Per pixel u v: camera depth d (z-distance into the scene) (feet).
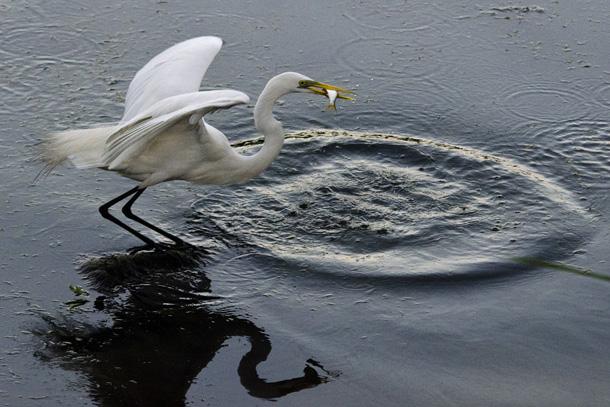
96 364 21.24
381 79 34.78
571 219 27.48
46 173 25.31
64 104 32.14
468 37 37.35
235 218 27.20
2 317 22.45
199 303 23.47
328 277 24.54
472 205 28.25
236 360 21.56
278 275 24.63
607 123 32.76
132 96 25.62
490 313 23.39
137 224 26.76
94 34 36.52
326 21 38.06
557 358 21.90
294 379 21.01
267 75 34.53
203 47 26.71
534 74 35.32
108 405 20.01
